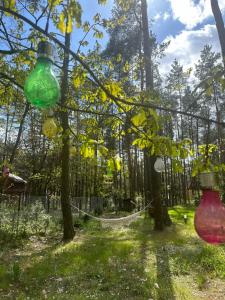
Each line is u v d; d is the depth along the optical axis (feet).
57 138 8.89
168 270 24.40
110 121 9.30
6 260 28.35
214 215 4.36
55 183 83.61
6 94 11.30
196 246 32.27
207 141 6.20
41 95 4.15
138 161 99.14
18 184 54.44
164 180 105.29
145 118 6.35
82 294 19.38
